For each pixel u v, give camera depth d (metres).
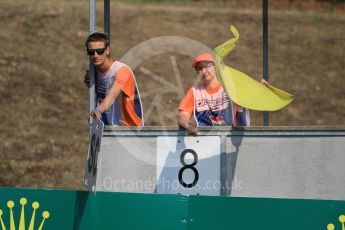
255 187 26.28
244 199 24.91
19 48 83.88
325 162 26.17
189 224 25.16
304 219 24.70
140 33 88.75
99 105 26.78
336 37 93.44
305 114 78.62
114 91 26.86
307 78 84.56
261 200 24.83
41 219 25.75
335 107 80.12
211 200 25.06
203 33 90.25
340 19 98.56
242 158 26.33
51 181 62.66
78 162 65.81
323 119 78.12
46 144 68.06
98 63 27.19
